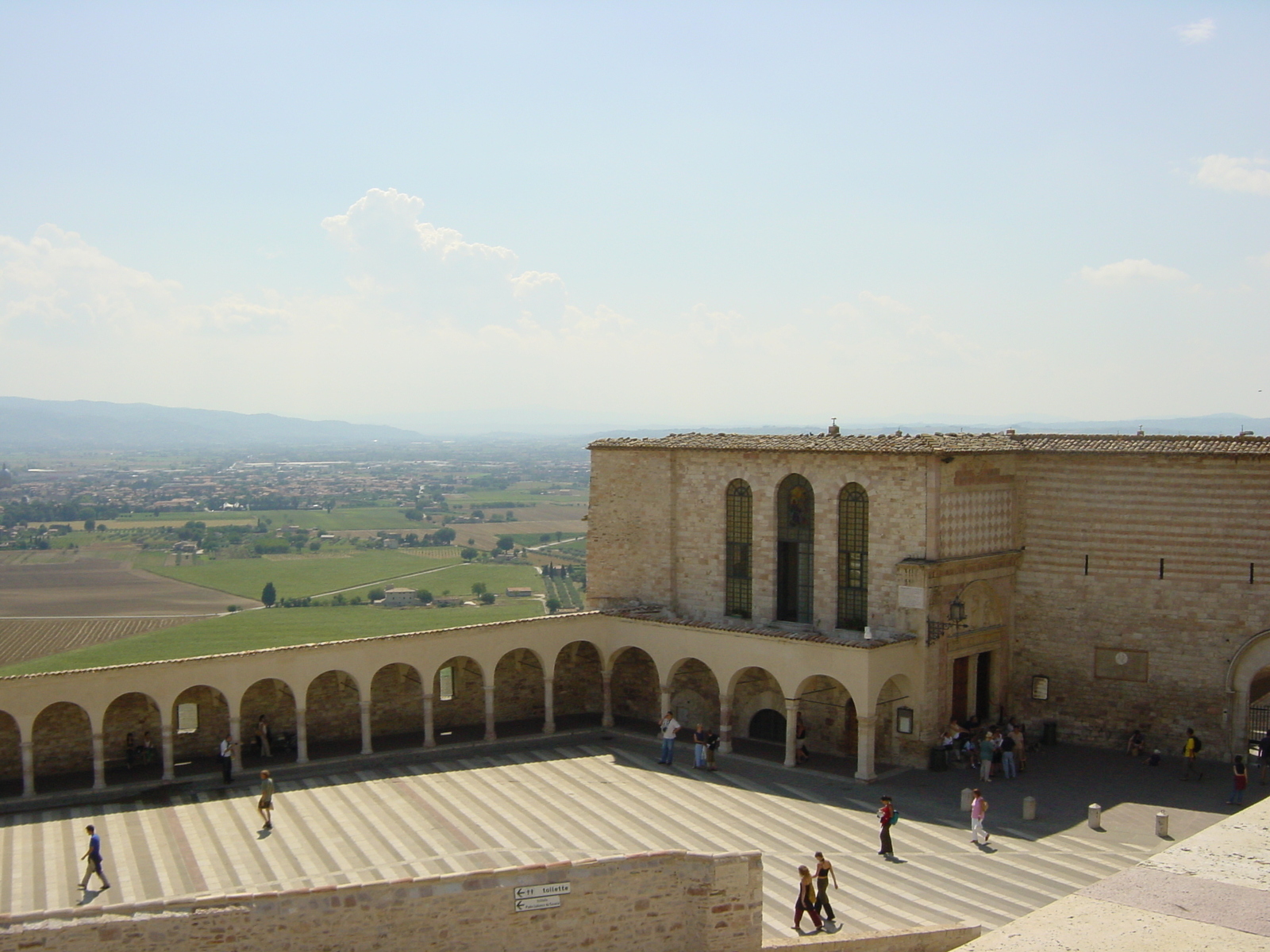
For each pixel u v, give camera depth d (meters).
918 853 38.59
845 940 27.81
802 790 46.72
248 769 49.72
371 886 24.08
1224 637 49.28
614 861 25.45
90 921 22.89
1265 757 46.03
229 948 23.38
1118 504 51.69
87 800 45.38
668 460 59.66
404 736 56.00
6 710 44.44
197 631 137.38
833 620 53.31
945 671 50.62
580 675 62.31
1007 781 47.19
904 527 50.66
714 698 57.72
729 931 26.00
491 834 41.03
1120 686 51.91
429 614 165.38
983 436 54.69
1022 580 54.53
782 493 55.62
